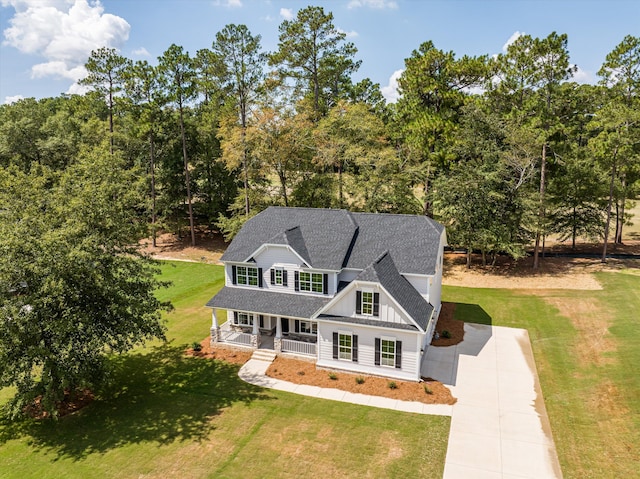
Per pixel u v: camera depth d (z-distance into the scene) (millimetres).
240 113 52656
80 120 67562
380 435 20484
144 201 35938
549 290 39062
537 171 43562
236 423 21750
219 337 29984
